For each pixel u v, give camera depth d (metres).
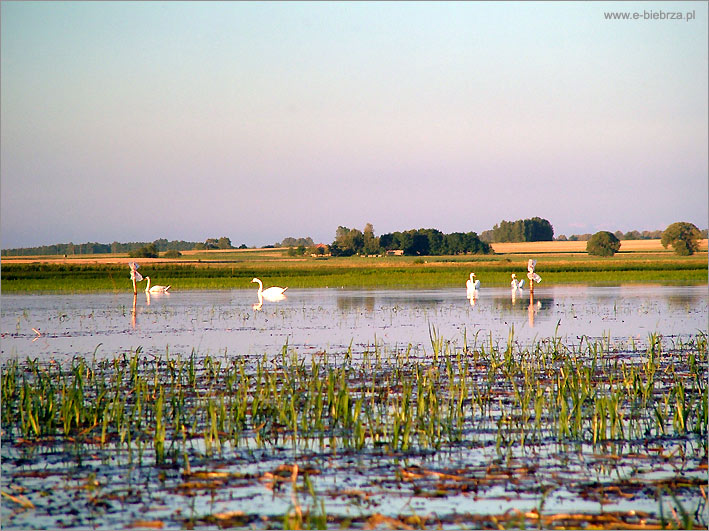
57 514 18.69
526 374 32.56
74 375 35.56
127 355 42.47
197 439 24.91
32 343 47.78
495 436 24.91
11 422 26.97
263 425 26.03
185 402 29.91
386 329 54.97
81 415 27.11
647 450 23.33
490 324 58.00
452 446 23.78
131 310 73.06
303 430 24.91
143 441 24.58
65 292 105.75
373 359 40.62
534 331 53.22
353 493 19.86
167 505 19.22
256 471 21.59
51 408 27.23
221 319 63.59
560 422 24.94
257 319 63.25
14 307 76.94
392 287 115.44
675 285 115.06
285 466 21.78
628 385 32.50
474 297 88.69
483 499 19.44
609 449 23.41
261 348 45.16
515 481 20.66
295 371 36.31
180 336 51.38
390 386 32.91
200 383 33.81
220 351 43.97
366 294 97.62
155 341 48.72
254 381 34.22
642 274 148.75
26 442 24.41
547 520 17.98
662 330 53.47
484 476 21.05
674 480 20.64
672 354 41.50
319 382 27.48
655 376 34.94
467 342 47.31
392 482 20.64
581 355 41.44
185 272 161.62
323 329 55.28
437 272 160.50
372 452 23.22
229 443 24.25
